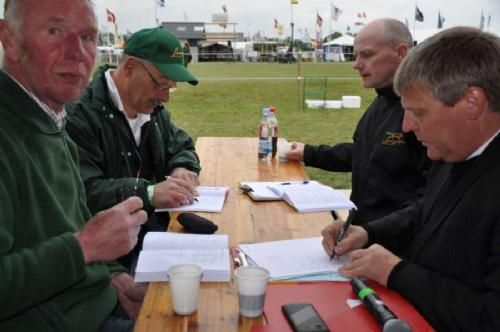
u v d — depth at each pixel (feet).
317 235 5.69
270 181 8.14
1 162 4.09
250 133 25.26
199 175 8.57
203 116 31.58
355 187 9.04
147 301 4.00
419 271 4.21
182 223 5.82
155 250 4.91
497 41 3.97
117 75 7.89
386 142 7.91
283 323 3.69
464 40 3.97
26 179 4.31
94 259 4.16
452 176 4.49
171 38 7.88
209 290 4.22
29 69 4.77
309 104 36.52
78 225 5.06
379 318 3.65
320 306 3.95
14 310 3.75
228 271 4.42
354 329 3.61
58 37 4.73
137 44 7.66
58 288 3.92
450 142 4.14
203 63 121.49
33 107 4.66
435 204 4.82
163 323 3.66
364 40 8.55
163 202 6.65
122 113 7.78
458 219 4.19
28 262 3.76
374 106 8.87
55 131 4.98
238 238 5.56
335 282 4.39
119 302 5.51
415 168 7.79
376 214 8.09
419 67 4.06
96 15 5.10
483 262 4.00
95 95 7.57
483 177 4.13
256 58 135.64
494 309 3.68
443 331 3.97
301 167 9.30
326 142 23.07
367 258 4.47
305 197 6.95
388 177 7.95
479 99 3.90
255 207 6.75
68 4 4.75
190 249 4.97
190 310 3.77
